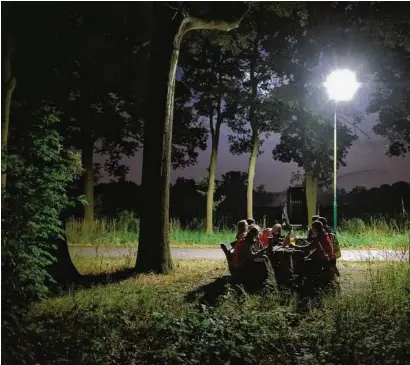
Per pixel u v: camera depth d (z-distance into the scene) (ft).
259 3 67.15
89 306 31.19
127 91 83.51
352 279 41.63
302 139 92.22
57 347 24.26
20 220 25.73
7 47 42.09
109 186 116.26
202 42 79.25
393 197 114.21
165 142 47.09
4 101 40.63
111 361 23.71
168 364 23.25
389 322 27.25
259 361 23.77
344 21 77.82
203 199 111.96
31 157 30.58
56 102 47.91
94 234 78.79
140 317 30.25
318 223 35.45
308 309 30.83
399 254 50.88
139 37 74.28
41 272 28.07
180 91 87.86
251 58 86.02
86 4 56.24
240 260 35.81
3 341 21.36
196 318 27.25
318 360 23.03
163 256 46.21
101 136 89.10
